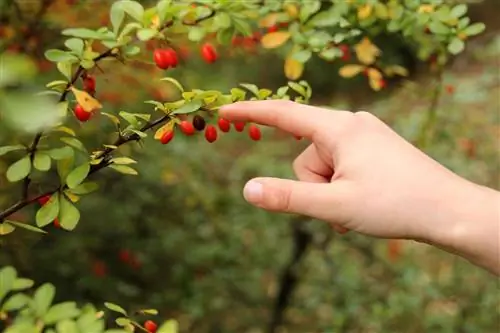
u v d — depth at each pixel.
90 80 0.82
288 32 0.97
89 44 0.84
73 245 1.41
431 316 1.68
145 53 1.03
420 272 1.79
